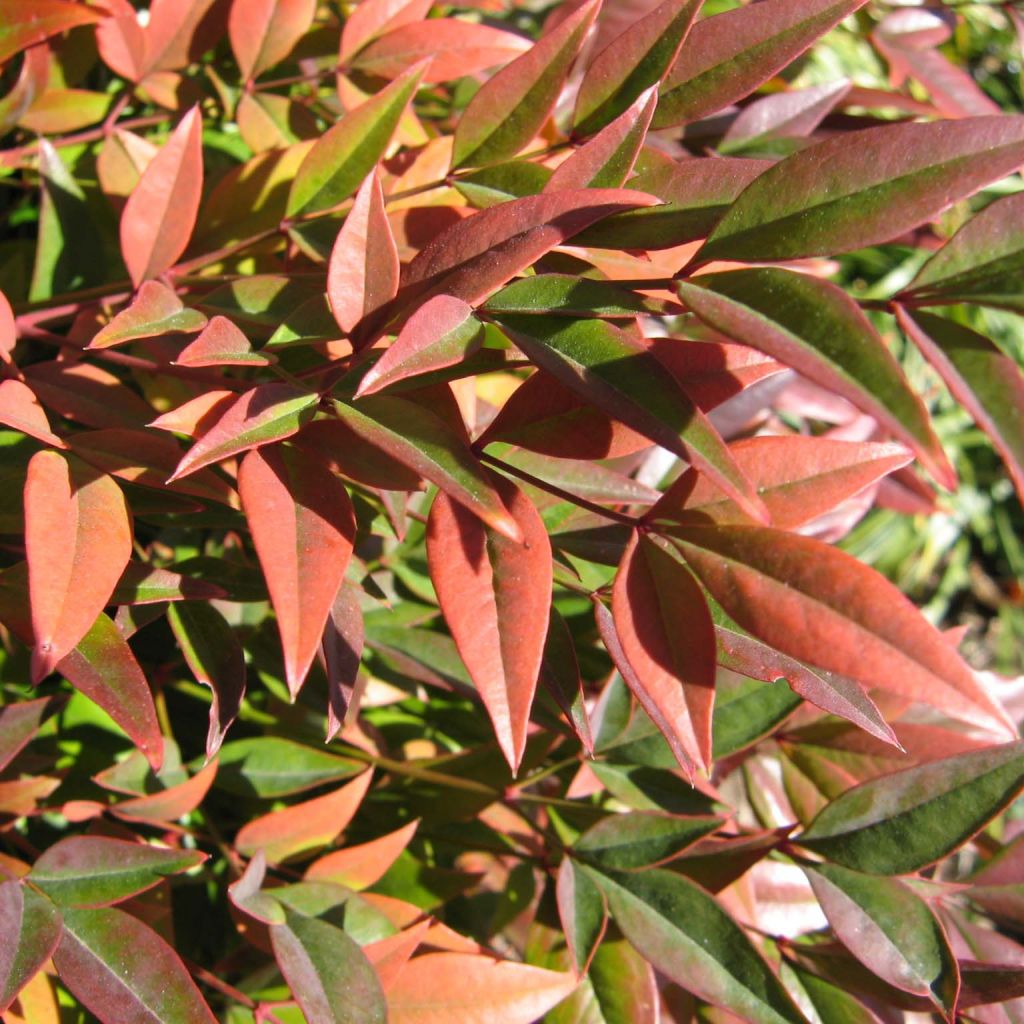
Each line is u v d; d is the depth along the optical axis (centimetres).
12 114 48
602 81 41
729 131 53
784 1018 41
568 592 52
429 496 50
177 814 44
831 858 43
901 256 134
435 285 37
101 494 38
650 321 51
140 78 49
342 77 49
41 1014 42
